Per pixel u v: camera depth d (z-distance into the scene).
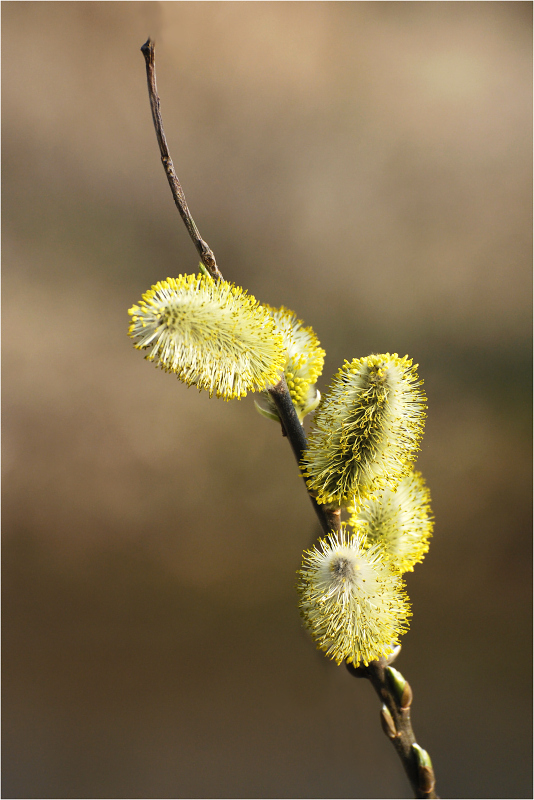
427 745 1.60
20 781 1.56
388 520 0.93
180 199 0.91
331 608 0.92
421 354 2.69
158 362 0.91
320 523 0.93
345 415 0.92
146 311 0.91
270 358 0.91
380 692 0.92
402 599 0.92
